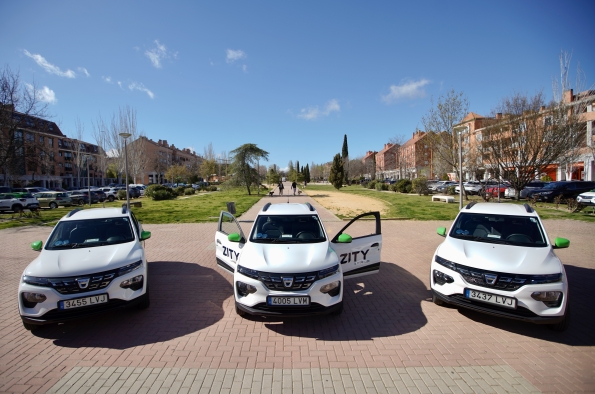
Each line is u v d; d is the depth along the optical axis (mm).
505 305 3709
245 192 40562
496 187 24203
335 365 3236
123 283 4074
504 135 20906
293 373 3100
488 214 5062
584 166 30312
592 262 7125
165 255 7992
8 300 5133
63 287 3783
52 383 2971
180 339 3777
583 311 4566
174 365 3246
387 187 38719
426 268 6781
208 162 69125
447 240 4887
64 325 4152
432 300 4957
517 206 5297
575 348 3562
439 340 3736
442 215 15102
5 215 18281
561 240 4375
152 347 3602
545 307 3641
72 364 3283
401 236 10359
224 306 4773
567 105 19125
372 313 4496
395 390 2846
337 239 5043
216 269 6762
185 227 12492
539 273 3730
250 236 4973
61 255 4293
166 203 24516
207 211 18047
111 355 3445
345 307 4719
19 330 4039
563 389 2863
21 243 9867
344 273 4988
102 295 3885
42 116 23000
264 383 2947
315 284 3859
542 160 19672
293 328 4047
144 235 5430
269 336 3842
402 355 3416
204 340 3754
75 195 26188
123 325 4145
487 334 3881
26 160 26375
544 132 19250
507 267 3855
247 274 4023
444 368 3186
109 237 4895
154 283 5840
